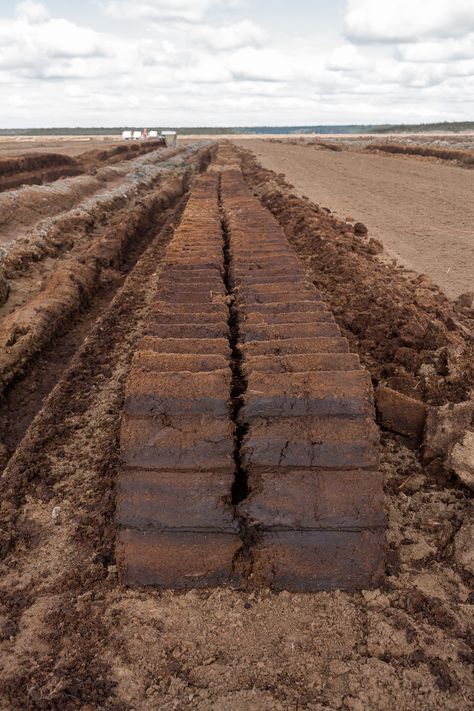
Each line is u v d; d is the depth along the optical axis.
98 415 6.04
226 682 3.11
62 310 9.23
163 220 18.27
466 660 3.20
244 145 61.03
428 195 20.28
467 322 8.16
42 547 4.19
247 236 10.17
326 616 3.47
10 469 5.12
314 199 19.72
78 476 5.00
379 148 46.44
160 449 3.99
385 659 3.21
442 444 4.81
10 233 15.26
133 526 3.74
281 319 6.11
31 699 3.10
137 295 10.14
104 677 3.18
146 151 53.16
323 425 4.06
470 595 3.59
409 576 3.74
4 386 6.95
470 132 94.00
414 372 6.42
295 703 2.99
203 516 3.72
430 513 4.32
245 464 3.96
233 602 3.57
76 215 16.47
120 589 3.70
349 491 3.75
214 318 6.21
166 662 3.23
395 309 7.78
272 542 3.68
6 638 3.46
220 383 4.34
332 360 4.82
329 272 10.27
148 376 4.42
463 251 12.27
